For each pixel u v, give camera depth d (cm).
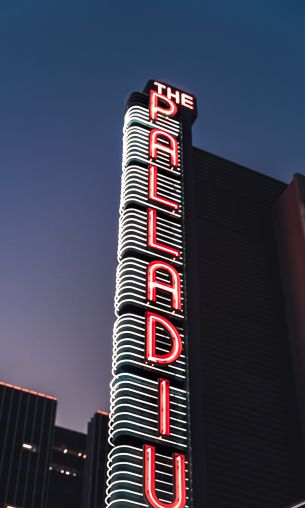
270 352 6581
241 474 5394
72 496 19762
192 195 7312
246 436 5700
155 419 5206
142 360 5481
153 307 5909
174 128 7900
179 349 5631
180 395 5506
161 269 6181
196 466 5116
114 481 4769
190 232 6912
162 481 4838
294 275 7219
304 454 5850
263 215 7981
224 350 6266
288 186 8100
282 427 5984
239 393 6003
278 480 5525
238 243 7406
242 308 6781
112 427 5188
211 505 5056
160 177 7169
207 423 5581
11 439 19825
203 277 6769
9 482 18750
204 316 6419
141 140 7400
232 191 7950
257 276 7225
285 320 7006
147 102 8000
